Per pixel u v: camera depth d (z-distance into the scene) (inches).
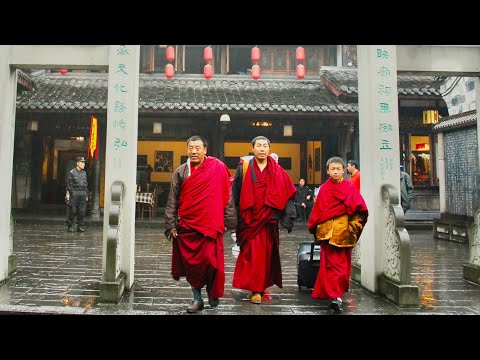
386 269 198.2
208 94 550.0
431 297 197.6
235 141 609.9
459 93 443.2
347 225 174.2
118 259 189.6
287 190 189.6
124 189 200.4
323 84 592.4
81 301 180.2
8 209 217.5
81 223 434.0
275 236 188.2
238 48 636.7
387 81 208.4
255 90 570.3
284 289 213.3
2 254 211.9
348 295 202.4
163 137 589.6
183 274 173.8
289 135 555.5
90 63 207.5
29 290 197.2
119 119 201.9
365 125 216.8
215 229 165.2
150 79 595.8
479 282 223.1
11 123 217.6
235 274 188.7
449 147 429.7
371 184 207.9
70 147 618.5
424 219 539.2
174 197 173.5
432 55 218.8
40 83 564.7
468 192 402.0
